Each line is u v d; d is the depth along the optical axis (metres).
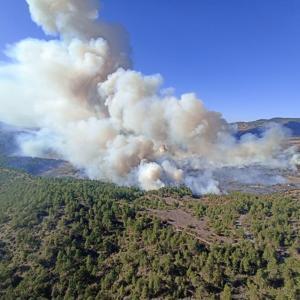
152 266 147.88
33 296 142.75
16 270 157.25
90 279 149.75
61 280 149.88
